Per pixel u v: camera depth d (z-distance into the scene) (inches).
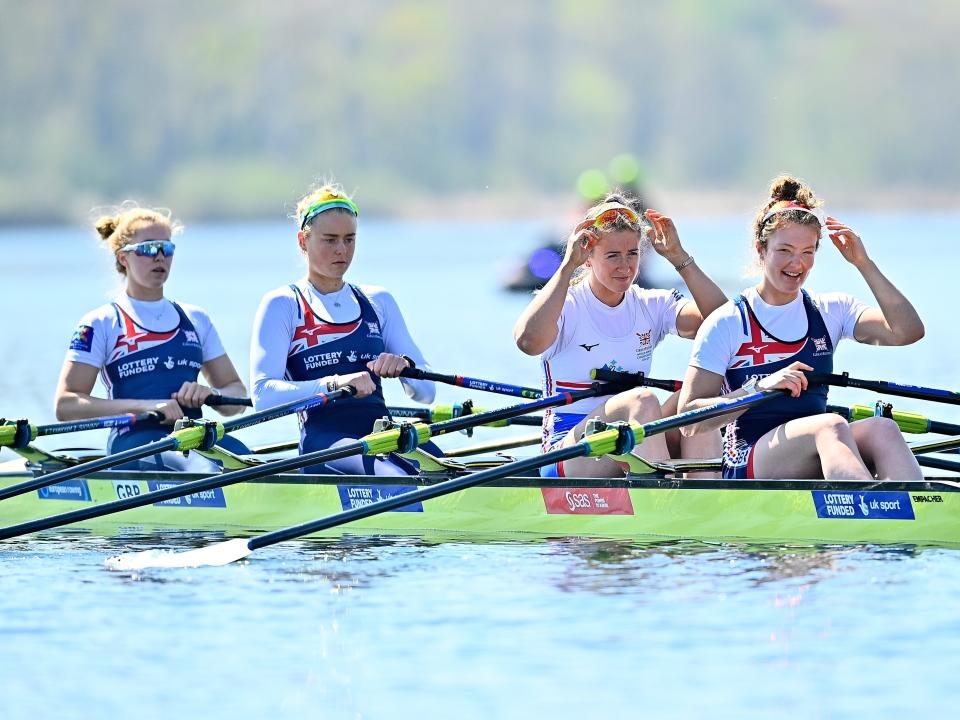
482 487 1366.9
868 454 1272.1
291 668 931.3
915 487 1214.9
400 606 1065.5
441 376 1448.1
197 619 1043.3
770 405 1295.5
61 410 1523.1
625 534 1312.7
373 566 1203.2
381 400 1472.7
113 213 1690.5
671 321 1402.6
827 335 1299.2
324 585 1136.8
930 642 948.0
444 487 1219.9
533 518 1348.4
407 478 1378.0
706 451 1374.3
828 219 1305.4
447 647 965.2
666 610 1035.9
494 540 1309.1
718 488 1284.4
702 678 895.1
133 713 860.0
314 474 1411.2
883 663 912.9
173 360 1558.8
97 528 1430.9
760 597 1061.8
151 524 1445.6
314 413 1449.3
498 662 932.0
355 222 1446.9
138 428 1503.4
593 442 1228.5
